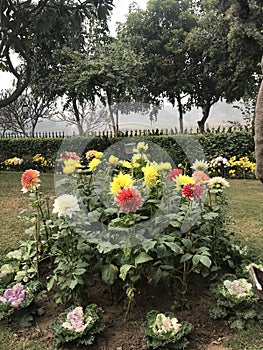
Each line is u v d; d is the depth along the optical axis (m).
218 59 14.70
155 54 16.28
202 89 16.62
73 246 2.32
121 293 2.38
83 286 2.32
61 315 2.15
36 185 2.56
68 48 12.72
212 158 8.23
